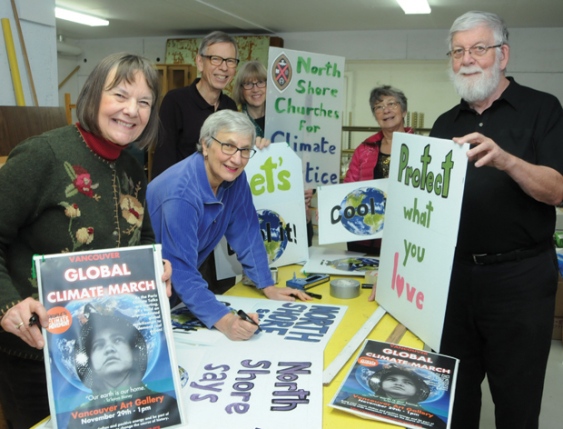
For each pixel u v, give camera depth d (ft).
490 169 5.07
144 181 4.00
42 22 10.46
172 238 4.72
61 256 3.05
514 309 5.12
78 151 3.43
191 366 3.85
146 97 3.44
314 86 7.95
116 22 20.10
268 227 6.74
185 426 3.09
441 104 20.36
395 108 8.29
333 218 6.77
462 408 5.82
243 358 4.00
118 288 3.13
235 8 16.81
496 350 5.29
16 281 3.46
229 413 3.24
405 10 15.94
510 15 16.43
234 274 6.61
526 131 5.00
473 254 5.28
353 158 8.98
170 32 22.45
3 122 8.61
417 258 4.65
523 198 4.98
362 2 15.38
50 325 2.94
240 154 4.80
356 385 3.57
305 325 4.73
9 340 3.57
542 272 5.09
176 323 4.75
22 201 3.22
